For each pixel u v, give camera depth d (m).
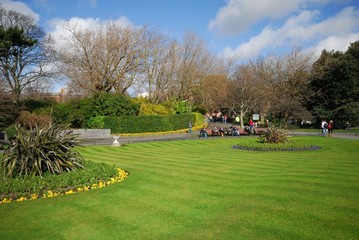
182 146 24.61
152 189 9.41
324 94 48.47
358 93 45.72
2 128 30.44
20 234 6.14
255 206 7.41
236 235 5.82
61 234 6.12
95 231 6.25
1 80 34.19
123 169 12.83
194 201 8.12
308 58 51.88
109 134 35.12
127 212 7.34
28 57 36.59
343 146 21.94
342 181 9.41
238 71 60.91
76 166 10.94
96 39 39.28
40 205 7.89
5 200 8.14
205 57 52.72
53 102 37.69
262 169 12.25
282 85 52.81
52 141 10.30
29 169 9.81
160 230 6.23
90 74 39.06
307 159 14.88
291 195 8.12
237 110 62.44
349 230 5.80
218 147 22.97
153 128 40.75
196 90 53.06
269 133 23.72
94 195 8.75
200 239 5.73
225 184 9.84
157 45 46.38
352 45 52.16
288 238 5.59
